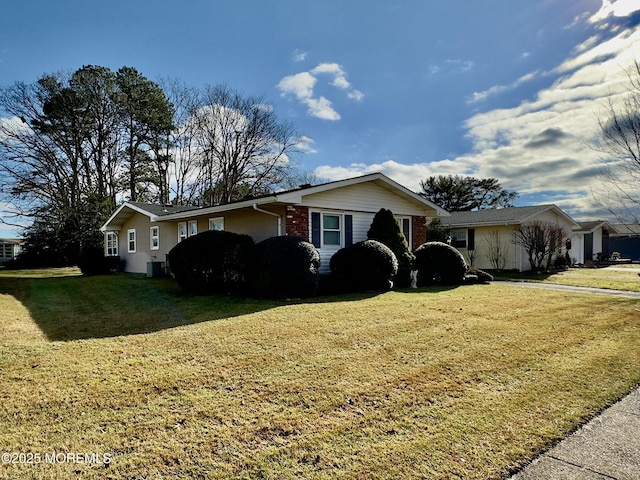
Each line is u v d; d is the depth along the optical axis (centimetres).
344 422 313
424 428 305
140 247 1852
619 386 395
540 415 330
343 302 882
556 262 1992
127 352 485
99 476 241
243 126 3036
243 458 262
